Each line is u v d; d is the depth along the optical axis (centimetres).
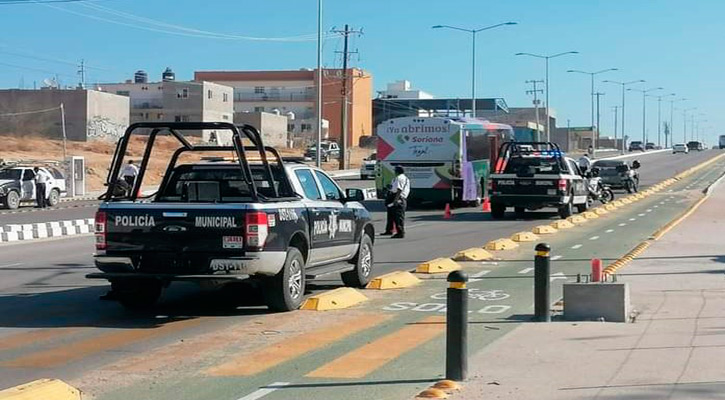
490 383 850
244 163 1230
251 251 1190
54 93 9306
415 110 13538
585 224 3047
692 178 7156
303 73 13088
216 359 985
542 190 3209
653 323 1159
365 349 1030
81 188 5069
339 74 12675
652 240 2353
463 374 862
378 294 1477
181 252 1205
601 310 1186
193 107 11019
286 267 1264
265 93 13188
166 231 1207
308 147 10125
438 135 3762
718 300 1343
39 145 7850
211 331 1151
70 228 2823
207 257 1198
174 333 1139
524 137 5634
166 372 923
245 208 1192
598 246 2280
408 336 1107
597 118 11000
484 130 4022
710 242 2288
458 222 3206
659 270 1706
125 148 1298
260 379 889
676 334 1084
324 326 1180
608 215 3503
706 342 1036
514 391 821
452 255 2116
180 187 1375
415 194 3800
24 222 3275
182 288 1551
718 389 822
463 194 3769
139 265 1223
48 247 2419
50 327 1181
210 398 816
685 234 2527
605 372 894
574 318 1195
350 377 891
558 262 1920
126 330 1160
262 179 1354
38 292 1516
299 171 1381
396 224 2592
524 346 1021
